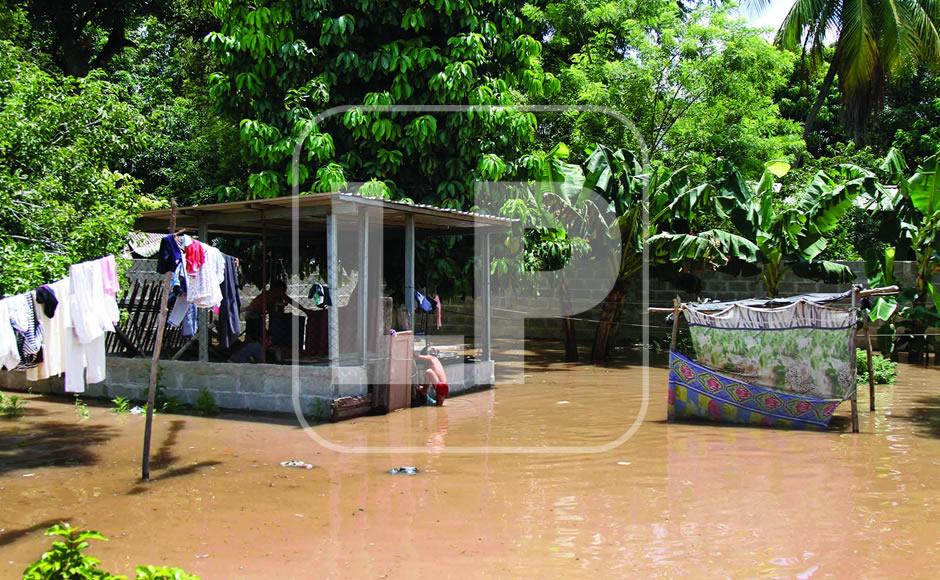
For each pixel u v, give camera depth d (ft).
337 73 39.81
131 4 66.85
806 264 49.08
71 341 21.71
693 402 30.63
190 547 16.25
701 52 56.44
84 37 71.10
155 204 32.32
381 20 39.99
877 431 28.84
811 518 18.42
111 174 29.84
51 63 56.03
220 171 52.80
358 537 16.94
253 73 39.81
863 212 56.95
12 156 27.66
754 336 30.09
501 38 42.01
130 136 30.96
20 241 25.68
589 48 58.29
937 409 33.53
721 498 20.08
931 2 65.41
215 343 42.29
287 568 15.14
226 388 31.91
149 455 23.44
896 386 40.29
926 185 43.57
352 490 20.62
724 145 56.18
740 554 16.02
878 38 65.16
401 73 38.29
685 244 45.88
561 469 23.02
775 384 29.71
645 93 55.26
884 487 21.12
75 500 19.57
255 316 37.35
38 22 67.10
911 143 74.33
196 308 29.01
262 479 21.59
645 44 55.42
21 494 20.03
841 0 66.54
